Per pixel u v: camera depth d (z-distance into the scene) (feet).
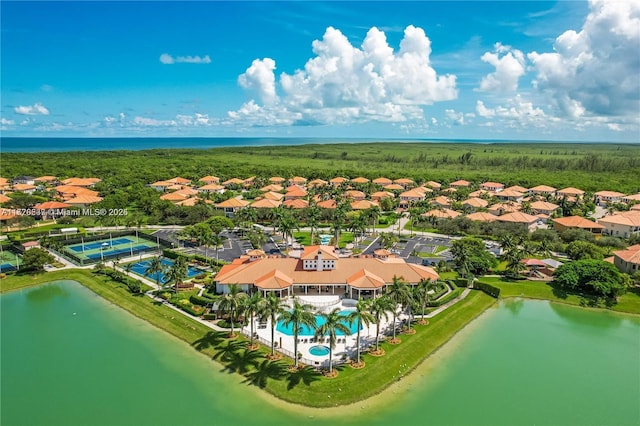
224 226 481.87
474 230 491.31
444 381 205.57
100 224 520.42
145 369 211.20
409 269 307.58
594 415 182.39
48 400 186.80
